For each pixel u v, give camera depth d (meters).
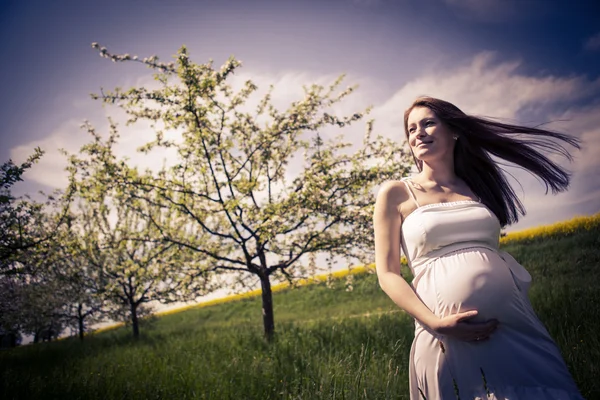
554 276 12.24
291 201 8.17
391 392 3.25
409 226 1.96
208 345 9.51
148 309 18.69
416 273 1.97
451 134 2.21
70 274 15.09
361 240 8.76
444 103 2.18
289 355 6.07
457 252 1.90
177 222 11.59
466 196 2.12
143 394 4.78
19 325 15.55
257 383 4.62
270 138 9.07
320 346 6.80
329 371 4.07
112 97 8.48
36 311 15.62
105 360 9.48
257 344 8.39
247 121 9.38
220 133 9.01
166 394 4.73
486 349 1.74
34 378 6.85
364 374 3.51
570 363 3.21
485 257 1.88
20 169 7.58
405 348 5.11
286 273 9.49
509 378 1.71
